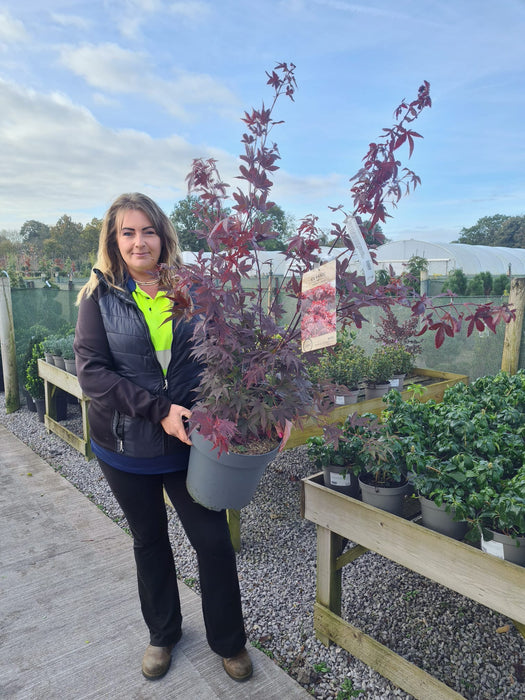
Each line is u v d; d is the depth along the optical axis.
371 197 1.42
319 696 1.86
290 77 1.46
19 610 2.34
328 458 2.21
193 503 1.78
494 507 1.65
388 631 2.19
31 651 2.07
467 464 1.84
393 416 2.38
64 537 3.03
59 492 3.69
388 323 5.55
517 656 2.02
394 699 1.81
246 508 3.38
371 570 2.66
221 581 1.80
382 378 4.62
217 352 1.38
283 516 3.26
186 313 1.43
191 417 1.39
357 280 1.40
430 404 2.52
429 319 1.32
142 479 1.79
